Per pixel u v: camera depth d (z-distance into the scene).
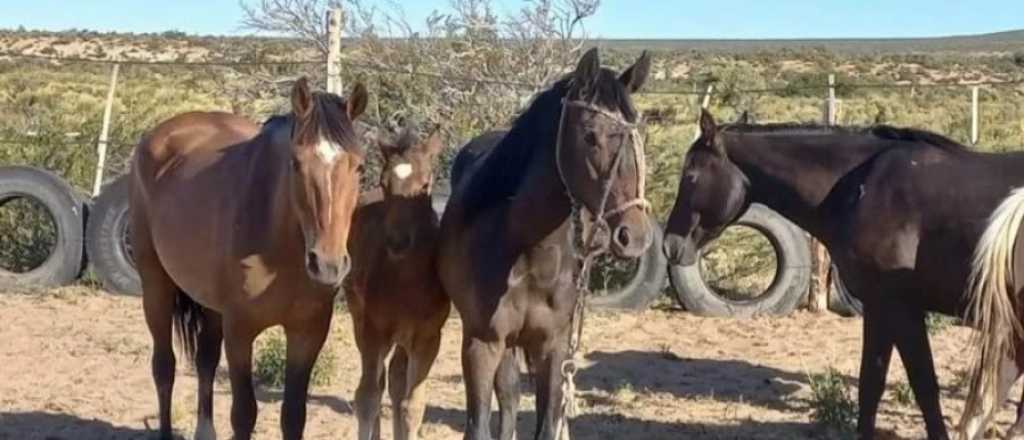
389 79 11.38
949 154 5.26
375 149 5.54
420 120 11.19
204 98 21.36
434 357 4.98
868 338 5.33
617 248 3.88
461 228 4.46
